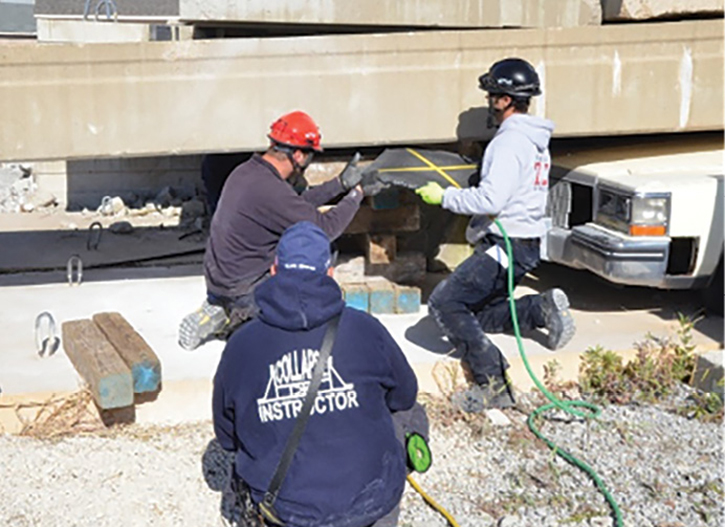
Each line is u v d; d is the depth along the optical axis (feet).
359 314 10.26
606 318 22.17
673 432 17.46
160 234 34.27
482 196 17.04
